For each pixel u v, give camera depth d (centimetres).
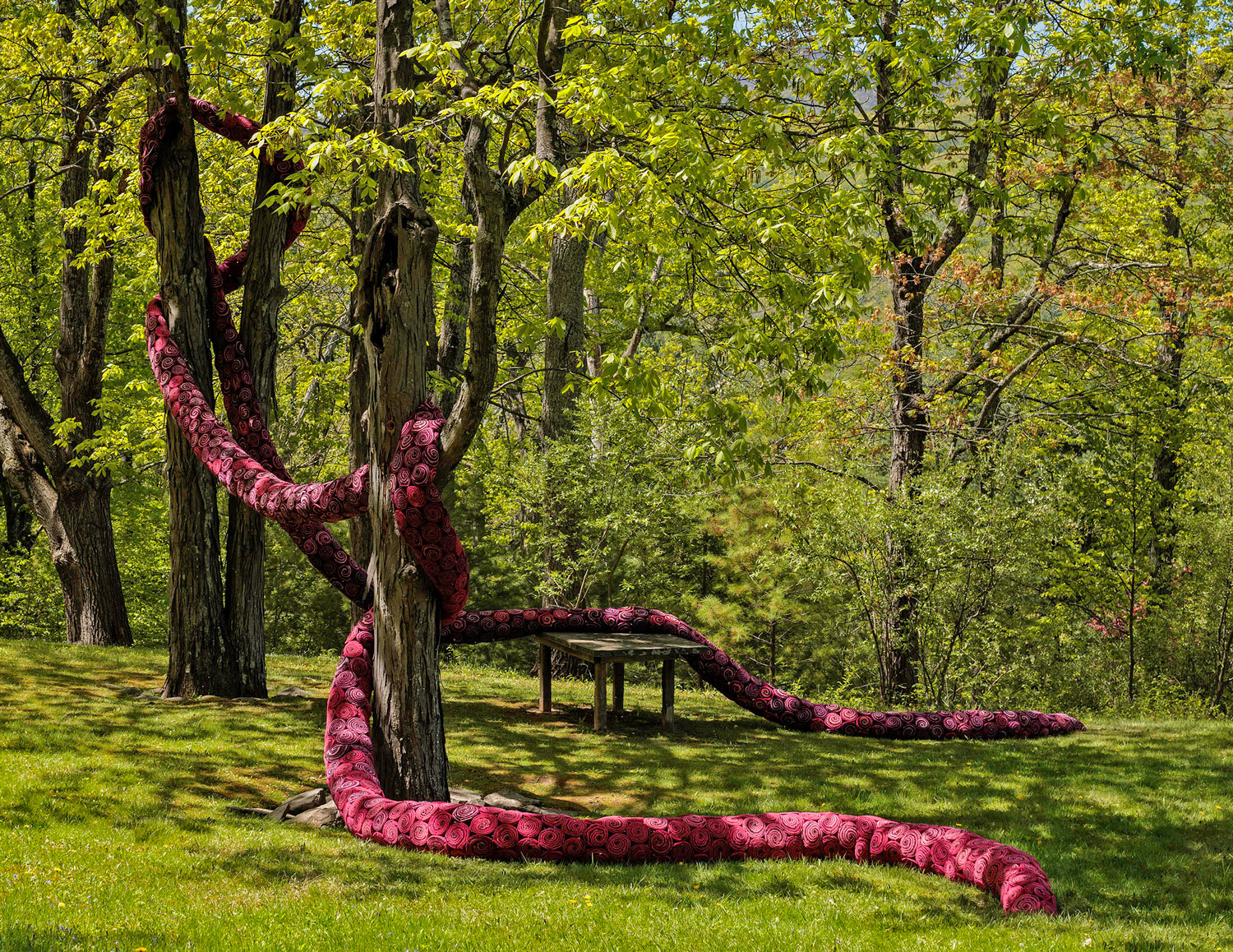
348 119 1070
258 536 1248
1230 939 572
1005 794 943
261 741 1006
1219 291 1702
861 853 737
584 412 1628
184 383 1080
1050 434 1938
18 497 2589
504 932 533
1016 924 586
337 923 534
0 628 2562
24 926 497
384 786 821
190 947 483
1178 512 2045
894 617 1630
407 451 785
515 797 884
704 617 1962
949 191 1241
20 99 1428
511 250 2114
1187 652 2047
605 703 1238
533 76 958
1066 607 2142
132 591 2620
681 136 809
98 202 1405
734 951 517
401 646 823
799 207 939
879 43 1073
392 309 803
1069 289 1742
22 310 2159
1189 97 1817
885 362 1814
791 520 1741
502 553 2445
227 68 1222
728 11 988
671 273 1848
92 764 883
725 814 879
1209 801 910
